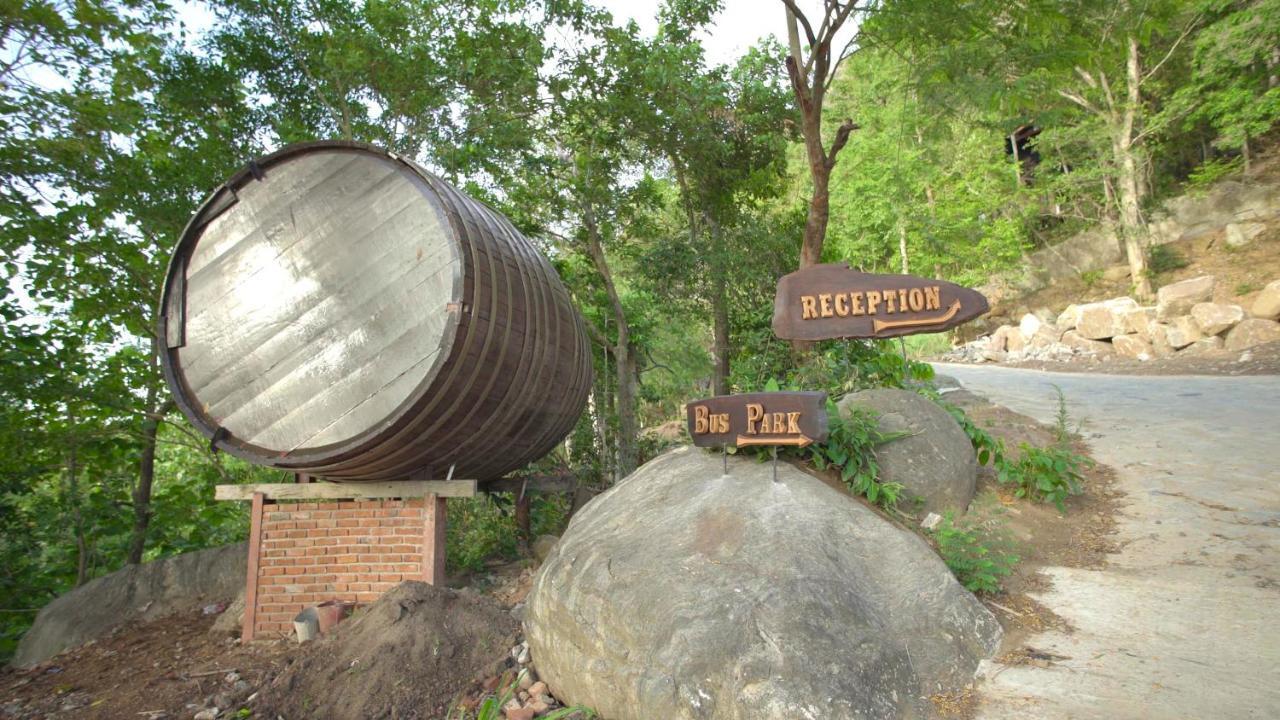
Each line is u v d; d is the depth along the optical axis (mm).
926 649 3592
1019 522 5625
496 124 10992
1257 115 20062
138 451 9844
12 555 8758
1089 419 9109
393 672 4527
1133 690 3258
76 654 5918
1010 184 27234
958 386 12227
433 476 6121
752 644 3391
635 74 11648
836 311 5523
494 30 10820
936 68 9477
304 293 5695
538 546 7496
